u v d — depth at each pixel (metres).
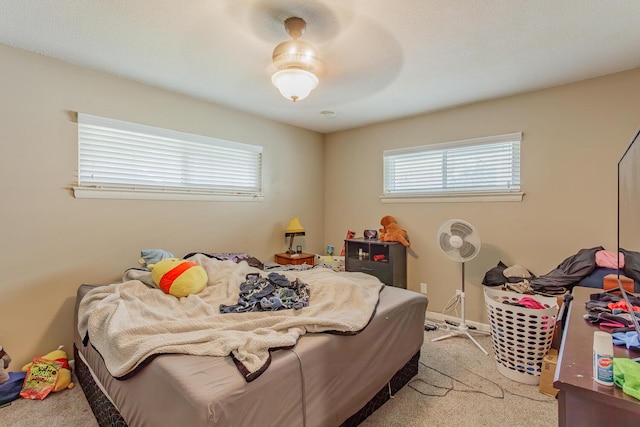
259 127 3.79
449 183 3.48
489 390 2.14
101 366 1.69
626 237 1.48
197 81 2.75
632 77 2.48
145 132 2.82
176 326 1.59
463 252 2.82
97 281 2.57
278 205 4.04
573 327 1.37
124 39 2.06
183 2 1.68
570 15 1.78
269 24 1.88
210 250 3.34
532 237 2.94
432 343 2.88
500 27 1.90
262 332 1.55
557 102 2.80
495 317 2.33
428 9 1.72
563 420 0.92
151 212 2.89
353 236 4.10
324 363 1.53
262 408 1.24
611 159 2.57
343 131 4.43
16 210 2.20
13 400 2.00
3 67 2.14
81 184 2.49
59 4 1.70
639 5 1.68
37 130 2.28
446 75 2.58
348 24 1.87
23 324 2.23
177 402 1.15
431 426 1.79
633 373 0.88
